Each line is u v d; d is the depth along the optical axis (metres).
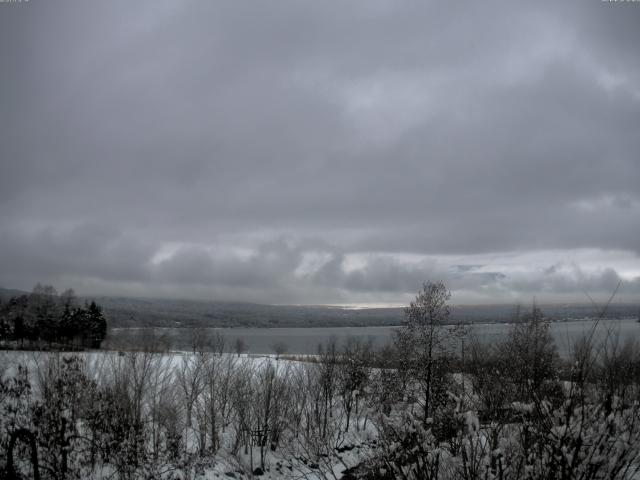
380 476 13.34
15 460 18.08
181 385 31.95
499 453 9.99
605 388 9.90
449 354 28.81
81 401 21.56
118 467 20.17
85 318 78.56
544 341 24.48
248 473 26.27
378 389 31.77
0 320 65.25
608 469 9.26
